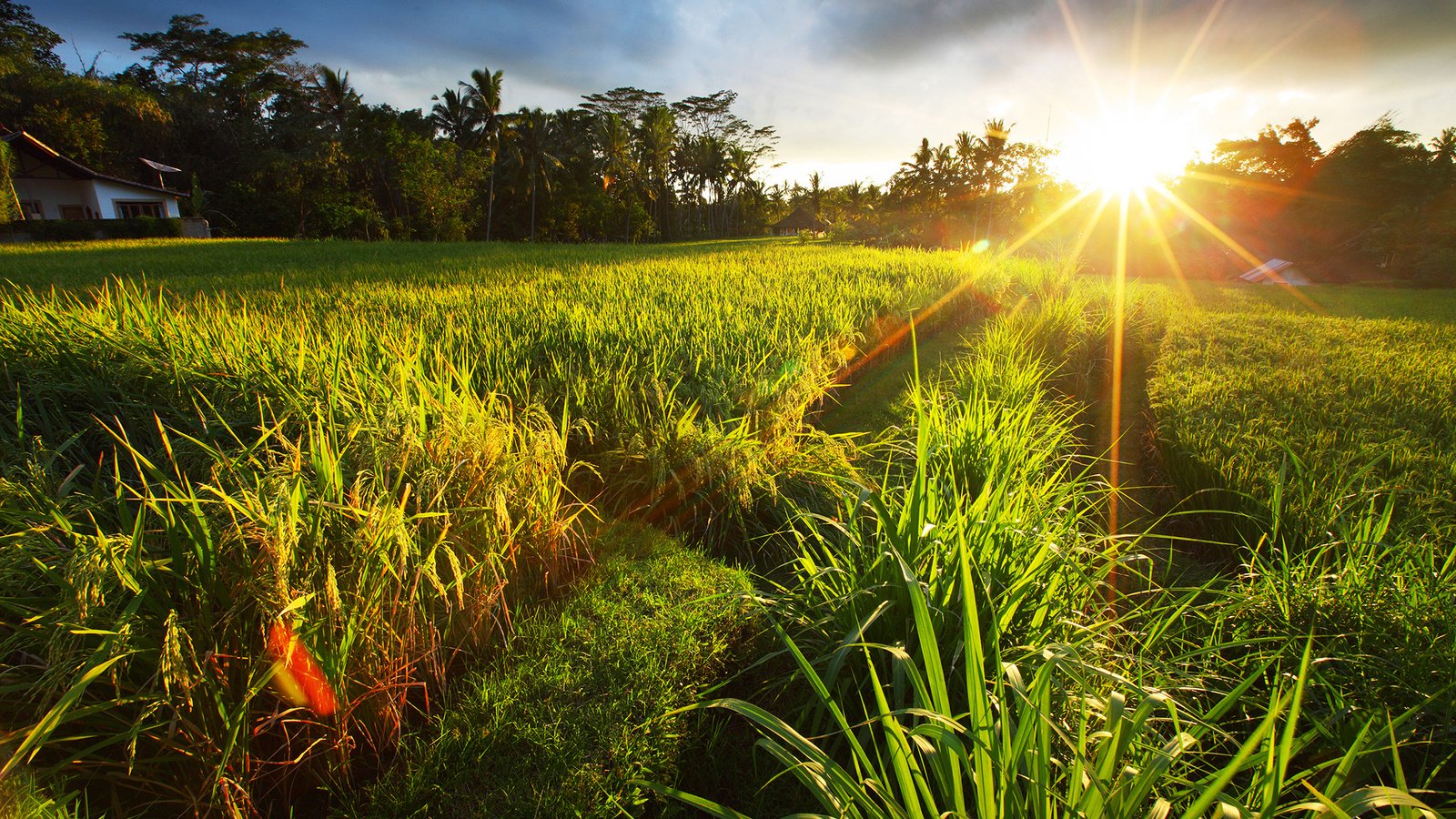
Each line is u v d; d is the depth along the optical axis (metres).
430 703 2.62
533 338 6.95
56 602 2.17
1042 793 1.46
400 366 4.21
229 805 1.95
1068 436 6.46
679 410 4.79
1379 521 3.25
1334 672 2.44
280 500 2.15
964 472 3.87
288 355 4.65
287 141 47.91
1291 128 40.81
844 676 2.57
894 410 7.01
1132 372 9.08
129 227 31.42
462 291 11.41
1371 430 5.55
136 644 1.93
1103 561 3.48
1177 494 5.02
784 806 2.31
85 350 4.67
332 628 2.11
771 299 10.19
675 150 66.44
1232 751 2.46
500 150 48.59
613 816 2.04
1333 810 1.23
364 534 2.29
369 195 45.09
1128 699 2.23
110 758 2.13
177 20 54.53
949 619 2.44
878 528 2.89
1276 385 7.11
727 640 2.88
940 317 12.09
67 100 39.56
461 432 3.22
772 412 5.14
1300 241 35.72
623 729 2.30
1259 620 2.85
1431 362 8.59
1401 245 31.59
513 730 2.31
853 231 57.72
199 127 47.50
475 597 2.82
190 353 4.66
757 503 4.29
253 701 2.15
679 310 9.01
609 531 3.92
